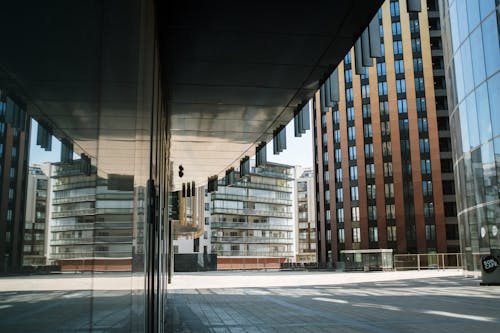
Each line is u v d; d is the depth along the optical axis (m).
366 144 81.62
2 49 0.80
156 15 6.23
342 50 8.41
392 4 82.06
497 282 24.08
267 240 123.06
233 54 8.46
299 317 12.91
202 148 16.02
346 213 82.69
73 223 1.21
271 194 126.25
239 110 11.80
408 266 55.84
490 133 25.27
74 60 1.21
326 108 10.12
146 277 3.48
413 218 76.94
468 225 29.17
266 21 7.30
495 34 24.23
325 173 88.88
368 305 16.22
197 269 65.38
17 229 0.84
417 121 78.25
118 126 1.87
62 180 1.12
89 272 1.38
